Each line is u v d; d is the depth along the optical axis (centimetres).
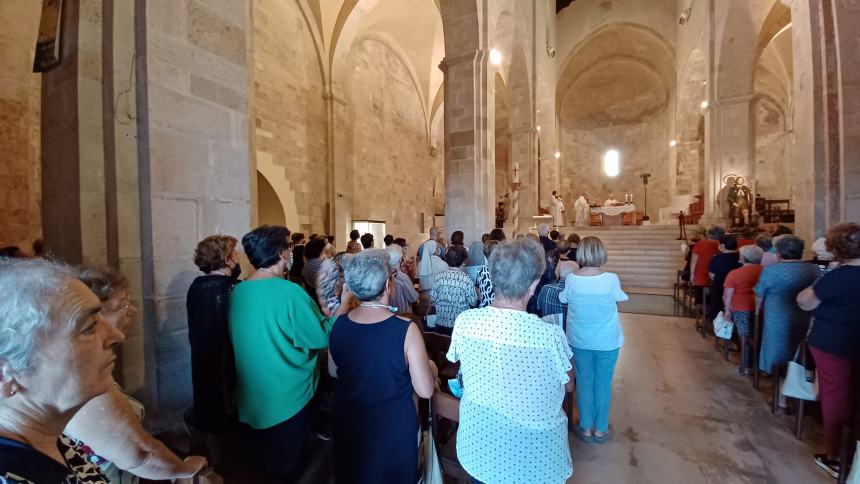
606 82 2138
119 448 106
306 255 351
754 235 992
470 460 140
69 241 204
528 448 129
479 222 792
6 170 388
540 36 1489
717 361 446
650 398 355
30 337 63
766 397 352
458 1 796
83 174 200
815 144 467
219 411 188
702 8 1261
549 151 1784
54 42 206
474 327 139
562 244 436
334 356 160
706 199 1177
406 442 156
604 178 2217
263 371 176
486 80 807
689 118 1698
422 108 1642
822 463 247
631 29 1789
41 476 64
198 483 132
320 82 1064
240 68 256
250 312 176
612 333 274
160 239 208
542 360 127
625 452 272
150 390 208
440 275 329
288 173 941
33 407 67
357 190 1216
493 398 134
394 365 152
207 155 234
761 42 1097
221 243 194
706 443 281
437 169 1784
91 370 72
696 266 584
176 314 216
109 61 197
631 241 1196
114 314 122
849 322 229
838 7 436
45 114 212
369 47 1277
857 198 426
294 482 187
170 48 213
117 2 197
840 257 234
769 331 324
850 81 429
